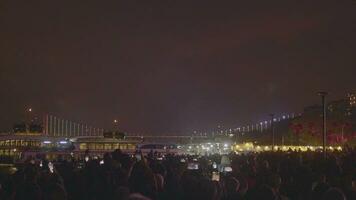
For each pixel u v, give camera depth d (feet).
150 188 61.67
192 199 51.75
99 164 86.28
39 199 51.75
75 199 77.87
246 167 110.93
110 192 68.03
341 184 63.93
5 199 62.64
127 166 90.07
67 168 101.30
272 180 67.72
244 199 49.39
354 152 177.58
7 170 110.73
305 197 68.33
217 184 54.19
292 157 137.49
